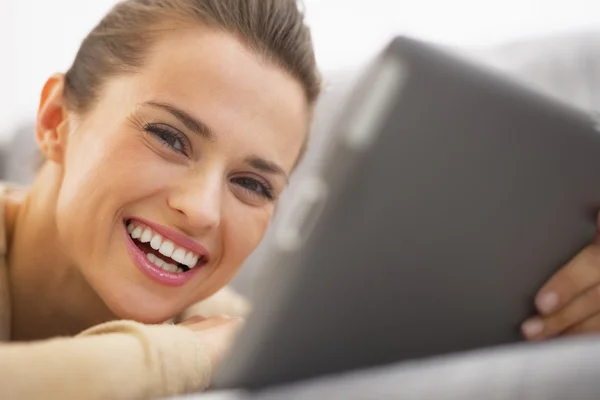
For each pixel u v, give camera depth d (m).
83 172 0.75
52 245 0.82
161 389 0.49
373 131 0.42
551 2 1.60
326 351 0.42
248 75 0.72
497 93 0.45
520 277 0.49
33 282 0.85
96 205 0.74
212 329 0.61
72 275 0.82
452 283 0.46
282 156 0.77
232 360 0.41
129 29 0.78
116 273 0.76
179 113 0.70
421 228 0.44
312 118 0.87
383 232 0.42
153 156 0.72
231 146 0.72
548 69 1.40
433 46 0.44
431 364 0.39
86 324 0.87
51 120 0.83
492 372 0.35
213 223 0.71
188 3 0.75
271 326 0.41
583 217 0.48
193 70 0.71
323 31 1.77
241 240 0.79
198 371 0.53
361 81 0.43
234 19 0.74
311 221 0.41
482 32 1.66
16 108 2.21
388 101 0.42
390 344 0.45
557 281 0.49
